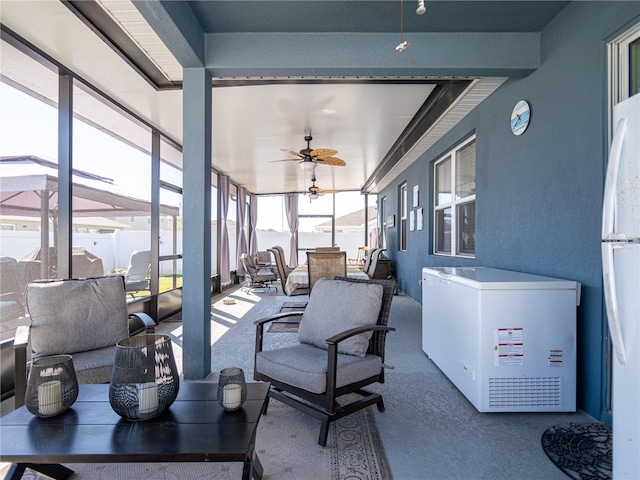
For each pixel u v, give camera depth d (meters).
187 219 2.78
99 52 2.81
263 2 2.40
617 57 2.06
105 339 2.41
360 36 2.77
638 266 1.26
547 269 2.62
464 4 2.41
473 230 4.22
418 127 4.64
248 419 1.43
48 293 2.29
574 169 2.34
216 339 3.88
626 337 1.33
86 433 1.32
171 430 1.34
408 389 2.60
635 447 1.28
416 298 6.22
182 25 2.35
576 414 2.21
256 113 4.35
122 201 4.23
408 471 1.69
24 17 2.36
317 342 2.37
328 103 4.04
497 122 3.36
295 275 5.66
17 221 2.87
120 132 4.59
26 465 1.50
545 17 2.55
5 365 2.51
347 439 1.97
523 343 2.19
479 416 2.21
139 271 4.55
